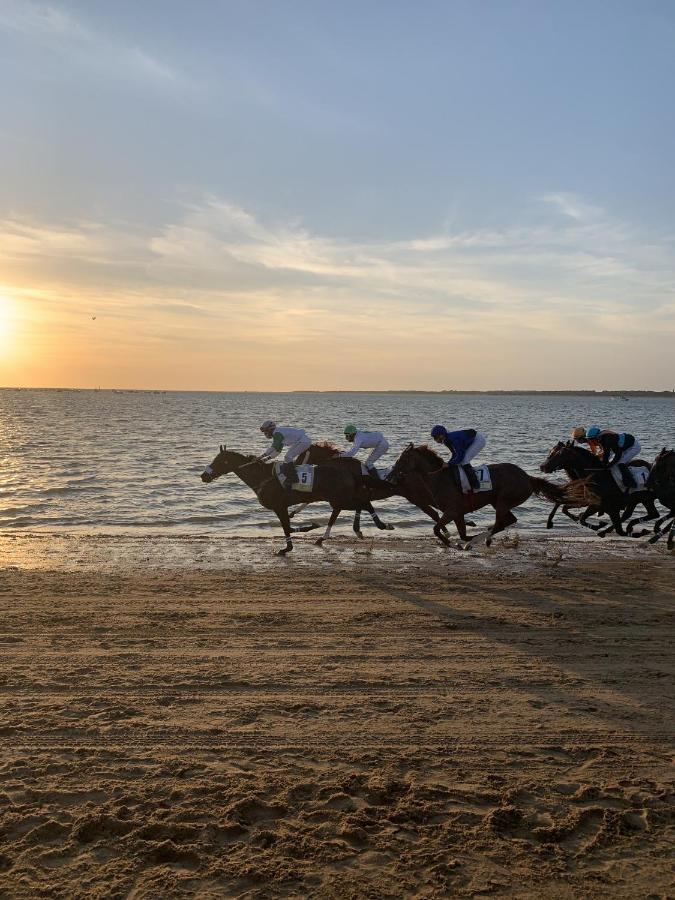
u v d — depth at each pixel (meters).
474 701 6.41
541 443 43.28
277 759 5.36
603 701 6.45
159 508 18.17
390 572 11.16
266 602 9.41
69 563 11.60
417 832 4.52
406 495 12.74
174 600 9.47
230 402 192.12
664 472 12.67
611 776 5.18
